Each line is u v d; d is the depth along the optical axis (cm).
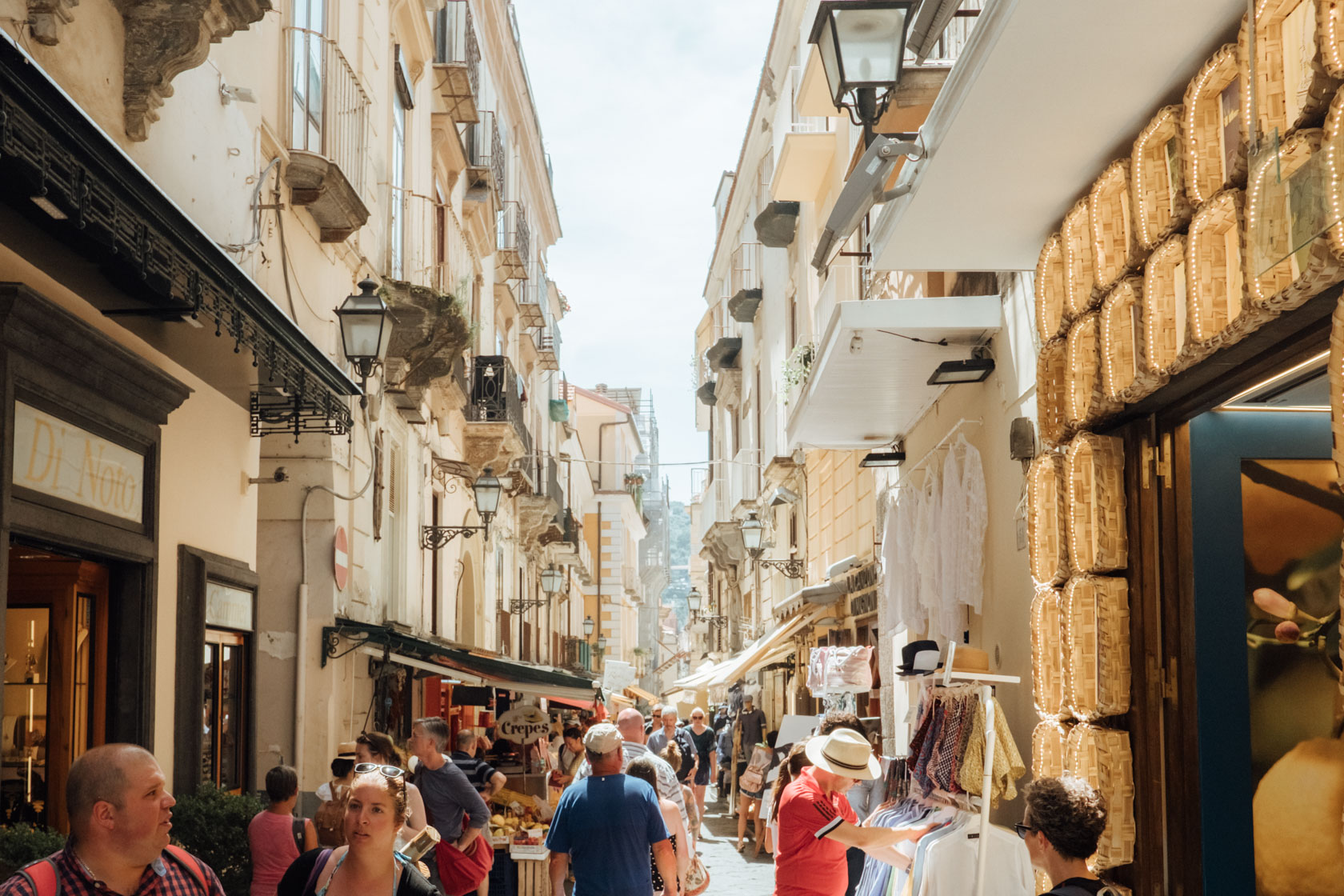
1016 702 861
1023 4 466
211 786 798
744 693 3278
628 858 654
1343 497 652
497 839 1019
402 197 1576
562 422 4150
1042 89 536
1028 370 812
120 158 503
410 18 1579
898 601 1177
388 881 420
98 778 329
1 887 318
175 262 594
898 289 1287
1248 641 640
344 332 929
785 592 2575
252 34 942
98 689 738
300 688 1169
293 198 1051
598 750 669
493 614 2505
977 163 611
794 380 2025
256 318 706
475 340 2175
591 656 5231
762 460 2903
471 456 2106
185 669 817
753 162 2927
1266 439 653
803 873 690
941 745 706
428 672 1659
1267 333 477
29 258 613
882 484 1519
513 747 1516
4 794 711
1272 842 621
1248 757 630
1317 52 392
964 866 641
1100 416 642
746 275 3083
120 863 329
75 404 644
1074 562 660
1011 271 846
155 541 760
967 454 935
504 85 2736
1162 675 632
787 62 2320
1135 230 573
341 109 1155
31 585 724
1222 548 646
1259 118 443
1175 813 624
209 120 825
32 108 439
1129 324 599
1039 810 438
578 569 4581
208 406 879
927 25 635
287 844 705
